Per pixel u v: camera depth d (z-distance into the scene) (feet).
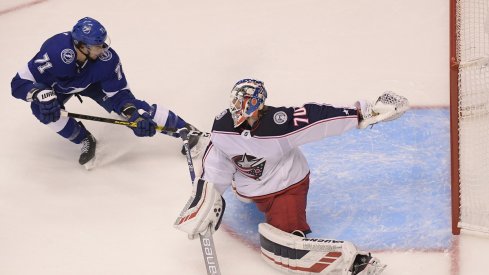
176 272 45.98
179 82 65.26
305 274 43.45
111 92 53.31
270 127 42.75
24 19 77.30
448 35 66.59
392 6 71.26
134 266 46.73
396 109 42.37
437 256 45.09
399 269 44.47
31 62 50.26
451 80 46.11
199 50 69.15
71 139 54.75
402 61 64.23
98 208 51.83
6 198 53.42
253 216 49.88
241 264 46.14
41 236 49.75
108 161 56.24
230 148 43.68
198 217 42.75
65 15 77.10
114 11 76.84
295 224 45.19
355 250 40.52
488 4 65.05
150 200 52.24
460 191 47.24
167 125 54.03
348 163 53.31
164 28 73.20
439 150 53.36
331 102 60.70
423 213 48.34
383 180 51.44
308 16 71.82
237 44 69.15
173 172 54.65
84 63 50.83
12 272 47.14
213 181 44.68
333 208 49.75
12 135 60.08
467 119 55.21
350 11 71.61
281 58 66.59
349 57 65.62
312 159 54.03
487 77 56.13
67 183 54.44
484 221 46.73
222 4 75.72
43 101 49.08
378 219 48.34
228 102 62.08
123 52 70.28
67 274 46.62
